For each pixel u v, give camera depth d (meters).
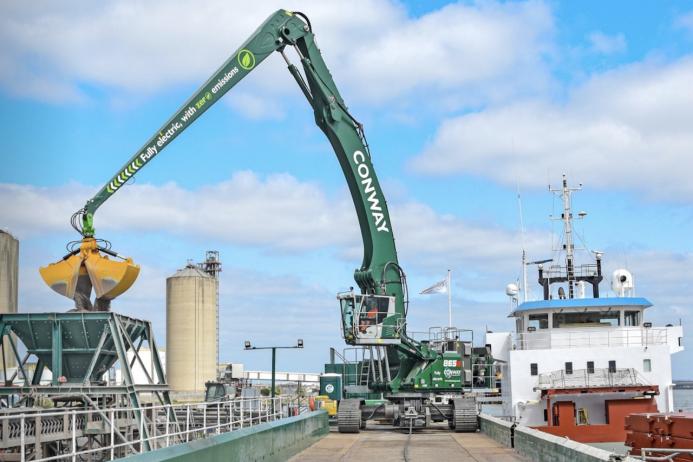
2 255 42.44
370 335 38.69
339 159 40.56
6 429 26.81
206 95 38.06
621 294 45.19
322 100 39.84
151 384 37.34
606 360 42.22
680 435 24.27
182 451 15.56
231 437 19.16
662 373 41.81
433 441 33.56
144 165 37.44
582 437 40.84
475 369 44.59
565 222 48.56
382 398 40.66
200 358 98.19
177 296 98.75
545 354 42.66
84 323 34.94
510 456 27.03
